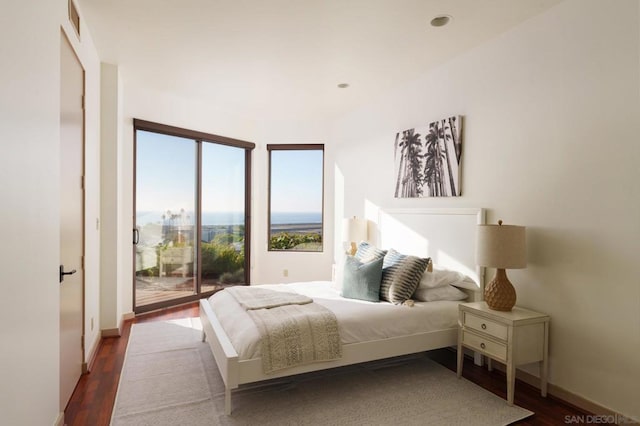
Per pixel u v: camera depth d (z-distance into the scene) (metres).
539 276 2.62
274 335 2.34
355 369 2.97
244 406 2.34
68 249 2.38
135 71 3.80
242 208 5.73
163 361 3.01
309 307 2.81
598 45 2.28
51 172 1.85
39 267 1.65
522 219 2.75
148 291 4.56
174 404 2.35
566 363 2.44
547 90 2.58
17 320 1.40
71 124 2.47
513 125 2.82
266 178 5.79
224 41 3.13
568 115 2.45
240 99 4.72
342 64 3.57
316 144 5.67
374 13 2.67
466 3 2.53
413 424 2.17
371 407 2.35
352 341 2.58
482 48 3.11
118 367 2.91
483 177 3.07
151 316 4.33
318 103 4.81
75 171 2.58
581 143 2.37
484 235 2.58
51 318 1.83
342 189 5.34
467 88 3.25
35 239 1.61
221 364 2.37
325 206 5.66
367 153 4.77
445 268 3.39
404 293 3.04
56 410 1.91
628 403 2.13
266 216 5.80
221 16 2.74
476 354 3.08
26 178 1.51
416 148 3.81
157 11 2.68
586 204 2.34
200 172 5.09
